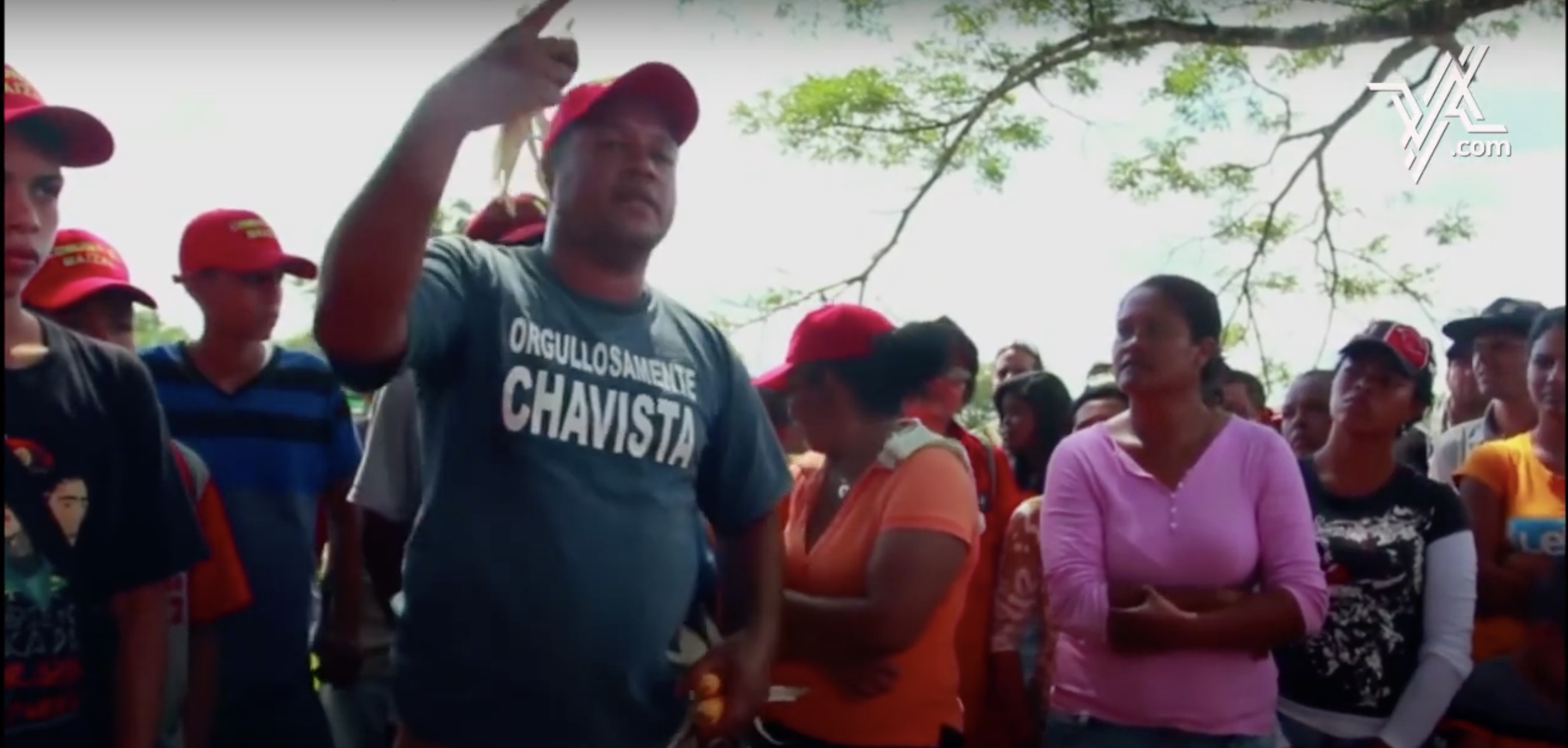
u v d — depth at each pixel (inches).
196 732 121.8
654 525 89.4
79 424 84.5
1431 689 128.2
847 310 125.3
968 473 120.4
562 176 90.6
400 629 89.6
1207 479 124.6
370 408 149.7
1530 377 135.3
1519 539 134.2
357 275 75.3
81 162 87.5
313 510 146.3
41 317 90.7
